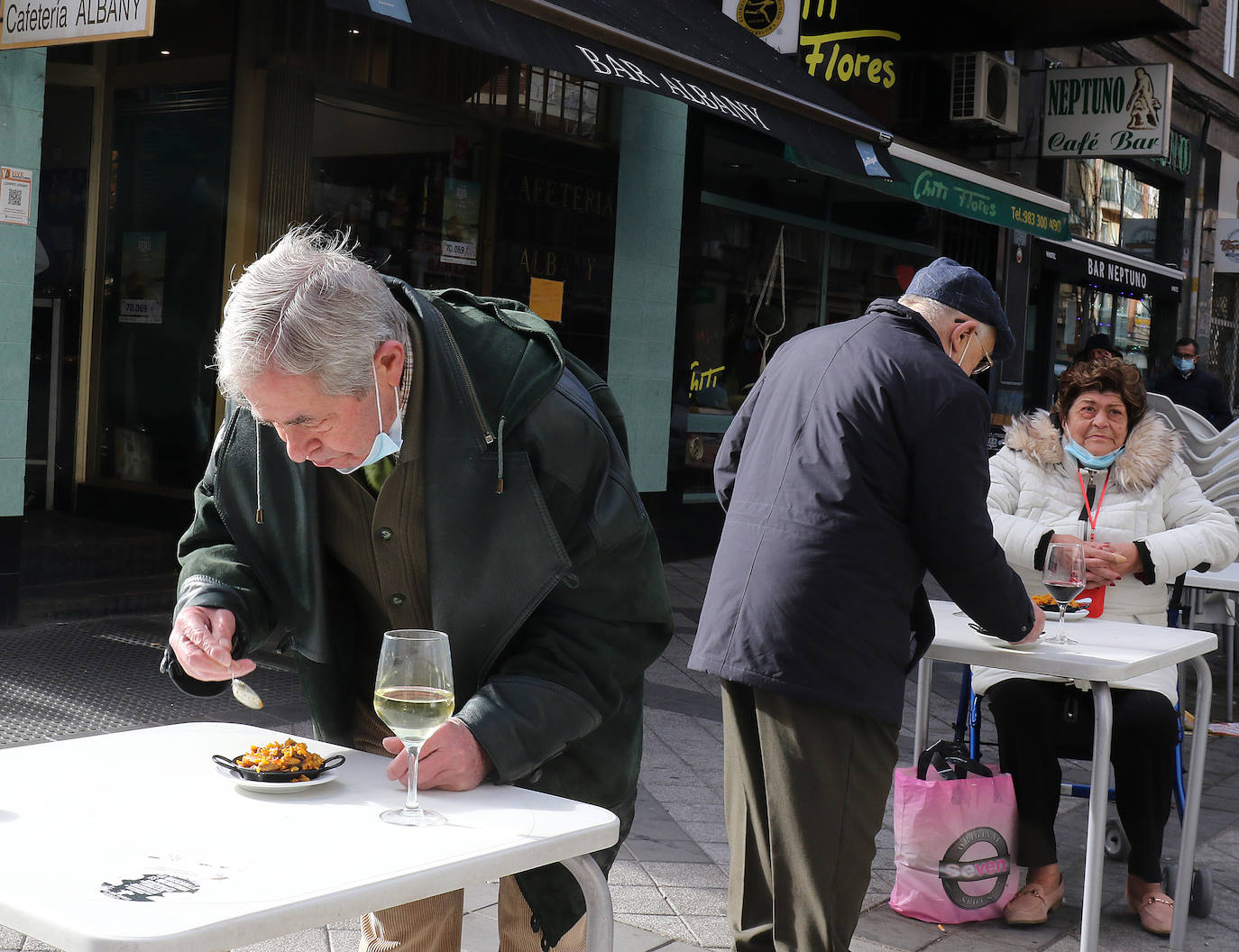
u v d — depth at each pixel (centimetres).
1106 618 404
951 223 1205
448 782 184
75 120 797
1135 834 377
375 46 756
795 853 277
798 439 285
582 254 862
